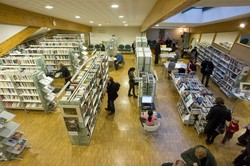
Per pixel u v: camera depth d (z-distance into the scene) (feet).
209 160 7.96
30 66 20.16
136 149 13.24
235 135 14.74
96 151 13.03
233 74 21.21
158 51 35.53
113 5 13.53
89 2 12.03
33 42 37.06
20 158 12.32
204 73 23.49
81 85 13.24
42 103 17.11
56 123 16.30
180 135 14.74
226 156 12.59
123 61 36.65
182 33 58.13
